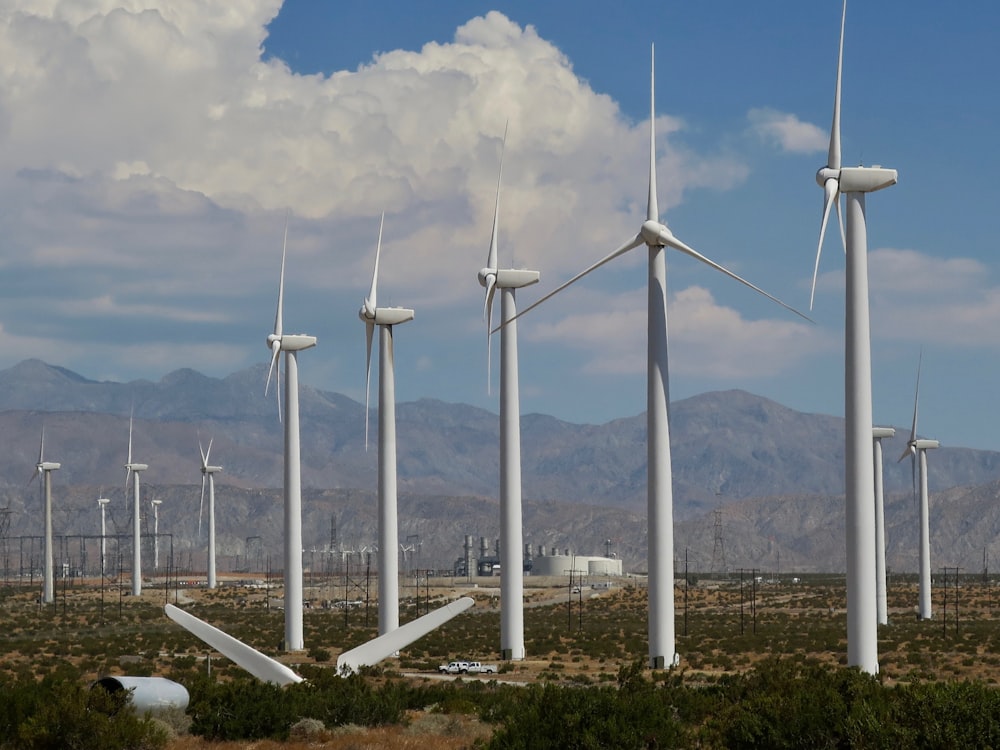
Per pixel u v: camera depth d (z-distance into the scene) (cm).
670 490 9694
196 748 5403
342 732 5856
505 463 11375
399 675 10306
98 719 5172
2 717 5281
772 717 4766
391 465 11919
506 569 11362
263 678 6506
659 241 9638
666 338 9681
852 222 8662
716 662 11731
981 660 11750
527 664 11088
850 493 8506
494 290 11456
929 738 4353
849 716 4581
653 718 5009
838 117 8725
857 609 8456
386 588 11794
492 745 4978
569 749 4888
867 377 8531
